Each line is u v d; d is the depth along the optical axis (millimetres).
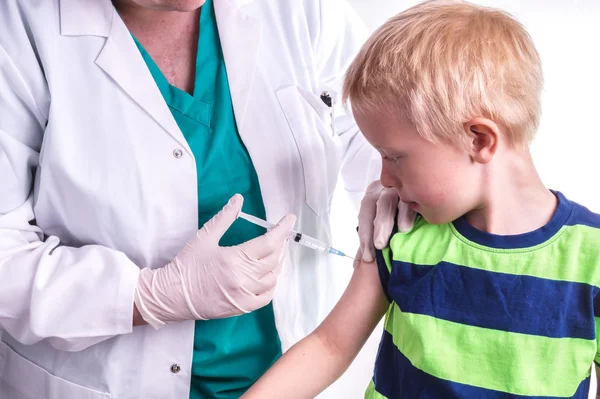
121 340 1251
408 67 964
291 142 1365
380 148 1024
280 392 1111
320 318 1509
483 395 1017
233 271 1188
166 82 1286
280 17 1446
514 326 1007
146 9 1252
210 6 1367
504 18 1018
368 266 1166
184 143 1234
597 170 2168
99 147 1207
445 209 1024
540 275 1011
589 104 2162
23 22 1218
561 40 2135
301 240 1330
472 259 1043
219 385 1319
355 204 1720
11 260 1202
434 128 959
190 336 1258
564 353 998
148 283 1194
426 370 1043
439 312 1044
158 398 1275
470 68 958
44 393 1318
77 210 1234
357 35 1610
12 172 1204
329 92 1489
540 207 1033
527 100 994
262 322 1366
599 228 1017
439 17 1005
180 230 1255
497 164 1013
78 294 1179
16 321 1218
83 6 1241
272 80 1383
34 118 1237
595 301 990
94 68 1226
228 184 1302
